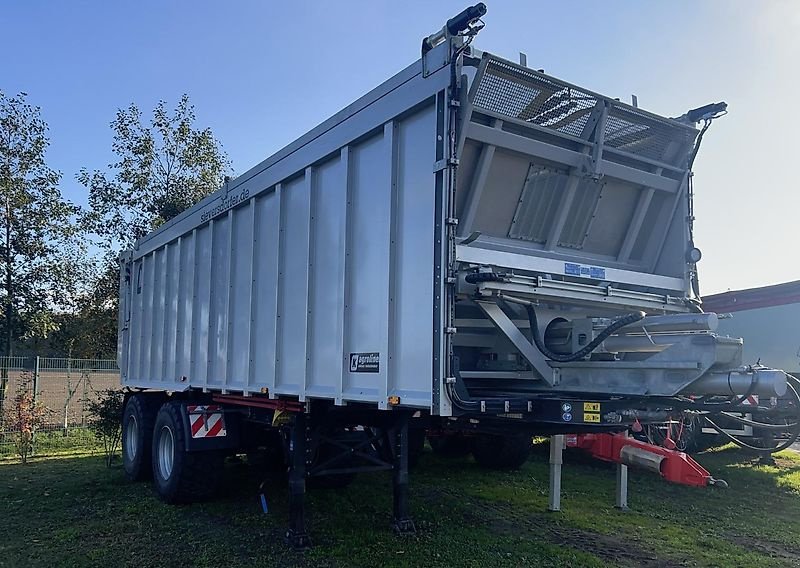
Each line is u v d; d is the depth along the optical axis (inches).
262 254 243.9
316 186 213.8
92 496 303.4
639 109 198.4
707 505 289.7
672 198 220.8
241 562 203.6
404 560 203.6
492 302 181.9
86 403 574.9
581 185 205.0
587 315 209.9
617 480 280.7
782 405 202.4
